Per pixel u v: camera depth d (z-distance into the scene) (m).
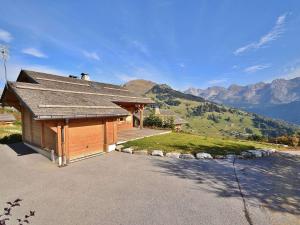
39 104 9.75
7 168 9.78
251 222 5.45
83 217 5.67
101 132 12.90
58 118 9.62
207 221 5.49
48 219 5.57
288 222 5.45
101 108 13.02
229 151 13.02
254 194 7.14
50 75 15.96
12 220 5.54
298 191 7.43
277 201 6.64
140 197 6.84
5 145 14.58
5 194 7.06
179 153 12.05
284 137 25.89
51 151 10.81
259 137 29.05
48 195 6.98
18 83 11.20
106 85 21.47
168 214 5.83
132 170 9.52
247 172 9.45
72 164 10.44
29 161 10.91
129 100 19.42
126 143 14.66
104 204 6.38
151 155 12.18
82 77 21.69
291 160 11.98
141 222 5.44
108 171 9.38
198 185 7.86
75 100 12.45
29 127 14.15
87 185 7.81
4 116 31.52
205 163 10.71
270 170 9.84
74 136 11.23
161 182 8.12
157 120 25.55
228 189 7.54
